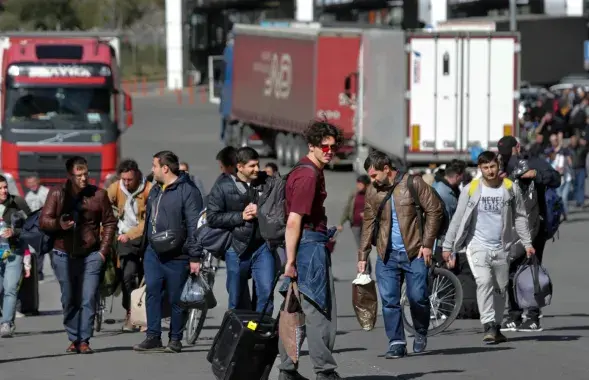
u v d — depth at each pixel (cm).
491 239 3734
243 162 3456
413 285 3503
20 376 3334
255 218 3397
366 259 3547
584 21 15275
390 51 10131
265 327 2830
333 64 11750
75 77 9038
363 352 3716
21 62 9044
